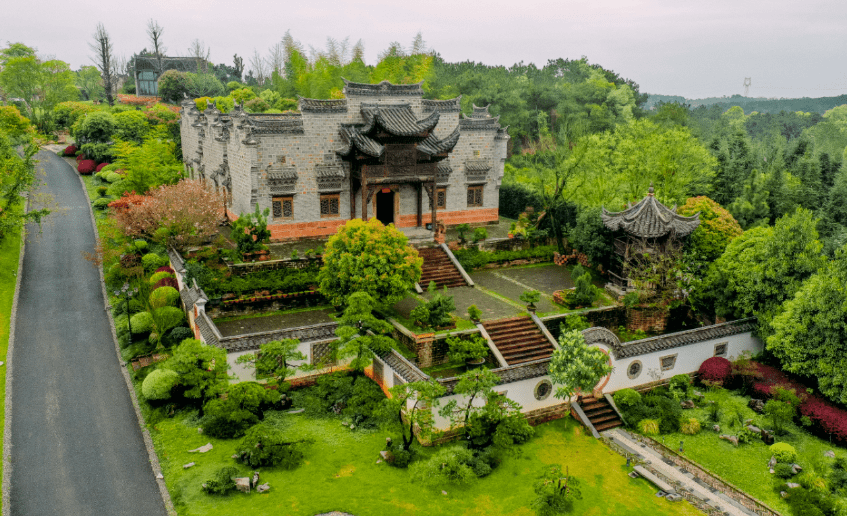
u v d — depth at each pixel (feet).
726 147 190.29
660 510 75.87
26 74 302.04
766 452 88.99
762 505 76.28
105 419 89.04
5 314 119.44
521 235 156.87
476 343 99.76
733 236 131.64
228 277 121.08
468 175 164.86
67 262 147.23
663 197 155.63
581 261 151.84
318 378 96.63
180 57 404.16
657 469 84.28
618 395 97.86
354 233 110.01
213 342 93.66
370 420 89.61
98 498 72.59
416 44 292.81
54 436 84.43
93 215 180.55
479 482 79.51
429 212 161.17
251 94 292.81
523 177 198.08
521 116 300.40
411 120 146.82
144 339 112.27
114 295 130.21
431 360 105.50
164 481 75.87
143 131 245.04
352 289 108.06
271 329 112.06
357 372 97.86
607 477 82.38
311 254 128.06
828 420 91.61
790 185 170.71
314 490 74.84
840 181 166.91
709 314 123.34
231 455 80.53
